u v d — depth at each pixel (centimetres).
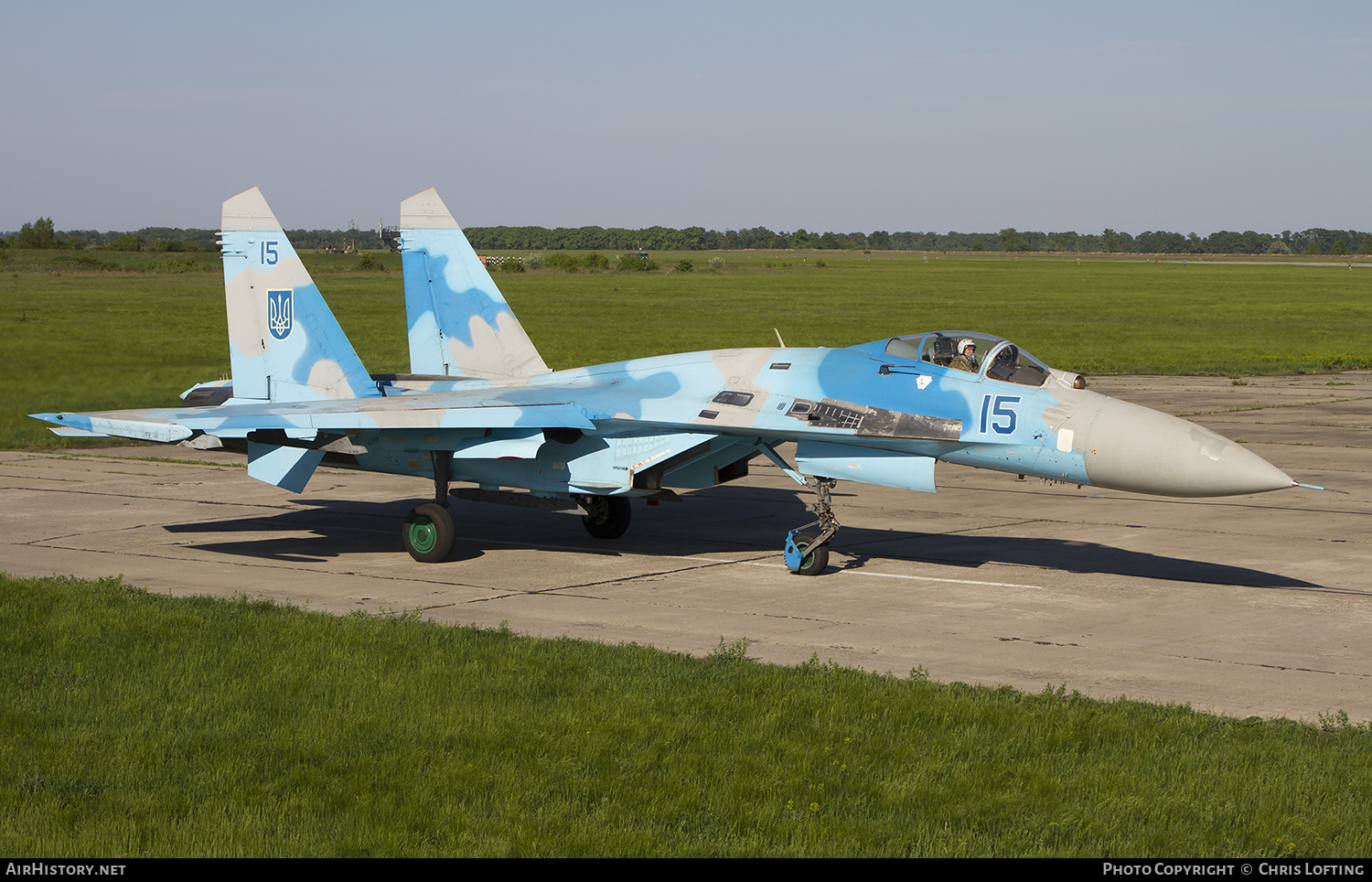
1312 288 11406
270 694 923
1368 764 781
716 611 1234
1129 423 1241
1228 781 750
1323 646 1105
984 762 790
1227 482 1189
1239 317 7231
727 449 1503
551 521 1789
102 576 1383
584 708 888
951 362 1370
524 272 15638
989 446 1315
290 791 738
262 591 1321
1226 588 1338
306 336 1672
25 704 891
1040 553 1541
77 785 745
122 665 991
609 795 737
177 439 1388
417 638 1080
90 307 6950
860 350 1440
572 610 1238
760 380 1453
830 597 1301
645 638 1130
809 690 931
